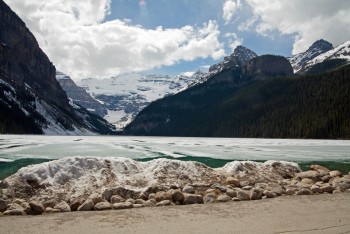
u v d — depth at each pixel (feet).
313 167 68.54
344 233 26.07
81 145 231.30
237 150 197.67
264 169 60.59
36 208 34.19
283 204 37.73
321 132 487.20
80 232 26.89
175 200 39.45
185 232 26.78
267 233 26.30
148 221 30.40
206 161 122.62
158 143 299.99
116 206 36.37
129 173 50.60
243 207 36.29
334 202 38.73
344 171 90.99
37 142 257.55
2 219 31.19
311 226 28.14
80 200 37.73
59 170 46.80
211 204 38.22
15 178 44.14
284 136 559.79
